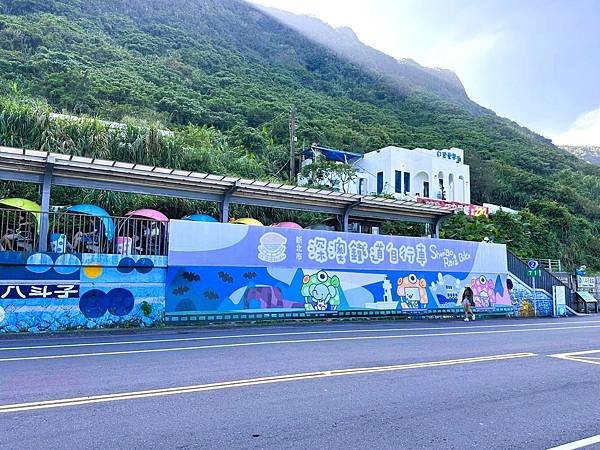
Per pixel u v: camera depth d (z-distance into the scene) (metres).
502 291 23.28
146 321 14.83
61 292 13.73
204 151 25.62
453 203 44.12
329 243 18.61
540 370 8.09
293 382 6.79
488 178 62.75
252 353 9.40
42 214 13.91
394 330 14.66
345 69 104.00
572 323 18.80
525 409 5.68
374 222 24.86
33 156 13.54
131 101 41.56
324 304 18.09
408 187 46.00
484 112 166.00
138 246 15.47
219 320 15.98
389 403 5.79
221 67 69.00
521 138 91.75
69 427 4.74
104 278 14.38
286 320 17.16
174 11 94.69
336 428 4.83
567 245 48.78
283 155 41.62
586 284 31.06
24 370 7.51
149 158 22.56
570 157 90.50
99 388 6.32
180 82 54.84
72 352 9.47
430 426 4.95
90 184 15.60
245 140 42.38
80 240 14.39
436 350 10.16
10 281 13.12
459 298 21.69
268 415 5.22
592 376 7.65
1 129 19.80
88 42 55.25
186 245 15.76
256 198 18.72
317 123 53.81
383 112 81.38
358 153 48.53
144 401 5.70
